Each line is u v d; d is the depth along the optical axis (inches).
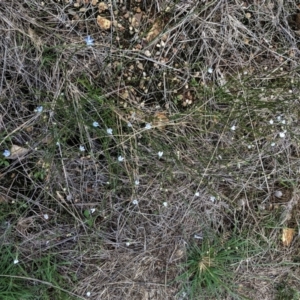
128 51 35.3
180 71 36.6
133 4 35.3
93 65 35.1
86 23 34.7
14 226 34.8
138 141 36.0
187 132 36.8
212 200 37.1
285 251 40.4
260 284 40.1
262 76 37.9
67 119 34.3
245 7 37.3
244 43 37.6
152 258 37.5
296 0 38.6
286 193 39.9
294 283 40.6
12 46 33.5
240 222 39.3
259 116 37.9
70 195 35.2
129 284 37.3
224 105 37.4
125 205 36.6
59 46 33.7
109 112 35.1
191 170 36.9
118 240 36.7
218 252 38.5
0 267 34.4
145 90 36.2
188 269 38.3
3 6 33.0
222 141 37.4
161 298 38.0
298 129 39.0
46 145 34.5
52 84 34.4
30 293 34.8
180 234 37.9
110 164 35.0
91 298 36.5
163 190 36.7
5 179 34.7
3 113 33.9
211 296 39.0
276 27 38.2
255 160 38.4
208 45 36.9
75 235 35.9
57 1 34.1
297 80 38.3
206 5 35.9
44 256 35.5
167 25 35.7
